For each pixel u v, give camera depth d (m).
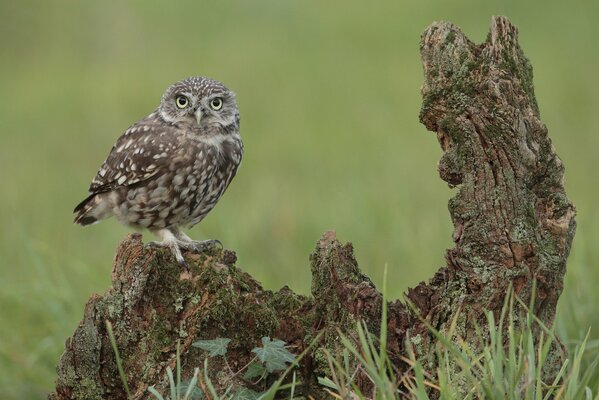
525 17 35.97
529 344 8.27
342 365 9.07
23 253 17.25
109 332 8.62
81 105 31.09
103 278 14.91
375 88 29.94
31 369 13.05
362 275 9.53
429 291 9.36
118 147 12.15
